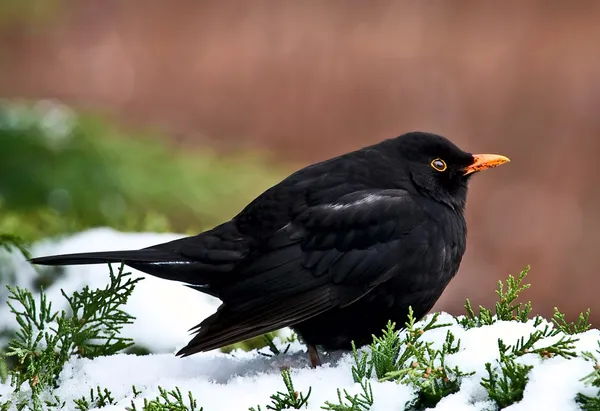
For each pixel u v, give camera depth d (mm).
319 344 7000
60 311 7859
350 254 6918
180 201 12359
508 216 22266
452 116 28438
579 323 6211
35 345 6430
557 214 22219
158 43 33312
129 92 30375
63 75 31281
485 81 29594
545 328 5777
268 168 13680
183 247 7008
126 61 31844
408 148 7621
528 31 32344
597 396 5086
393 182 7441
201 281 7039
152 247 7051
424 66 30938
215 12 35281
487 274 20125
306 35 33469
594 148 25328
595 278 20109
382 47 32344
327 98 30000
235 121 28969
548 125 27047
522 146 26281
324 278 6871
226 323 6617
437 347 6008
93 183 12133
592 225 22078
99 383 6527
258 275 6863
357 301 6969
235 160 13516
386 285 7000
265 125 28891
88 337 6691
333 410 5539
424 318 7773
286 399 5672
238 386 6102
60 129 12758
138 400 6070
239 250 7020
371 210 7012
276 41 33250
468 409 5285
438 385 5547
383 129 28375
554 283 19938
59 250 8688
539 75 29562
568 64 29891
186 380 6348
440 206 7453
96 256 6871
